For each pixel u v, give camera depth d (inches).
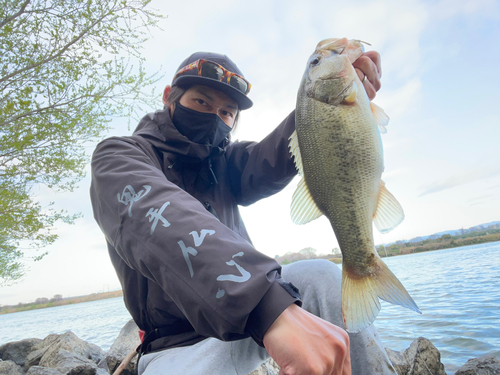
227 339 35.7
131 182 47.7
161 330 65.4
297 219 64.1
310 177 63.7
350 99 59.9
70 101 297.1
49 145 298.4
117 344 209.5
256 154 87.2
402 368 150.1
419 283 503.8
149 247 40.6
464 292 353.7
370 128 60.6
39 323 1363.2
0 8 273.9
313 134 62.3
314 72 62.5
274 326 32.9
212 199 78.7
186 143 73.8
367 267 57.4
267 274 34.9
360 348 57.4
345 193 60.2
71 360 216.8
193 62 78.1
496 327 201.8
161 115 77.9
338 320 60.1
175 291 37.9
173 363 57.8
